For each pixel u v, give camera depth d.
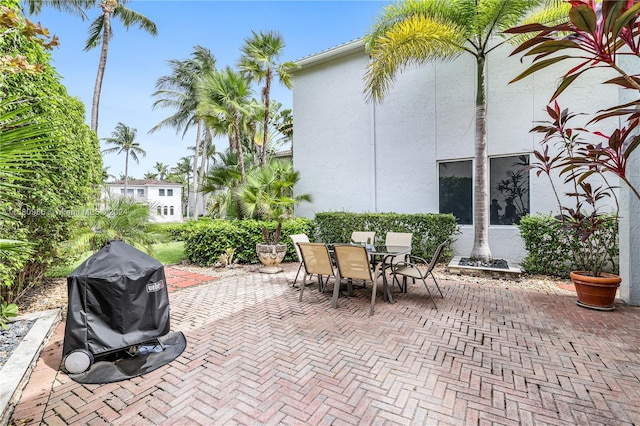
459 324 3.87
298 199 9.20
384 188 9.02
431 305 4.63
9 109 3.60
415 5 6.04
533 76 6.98
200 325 3.98
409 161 8.60
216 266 7.83
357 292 5.46
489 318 4.06
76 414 2.27
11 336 3.42
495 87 7.38
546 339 3.41
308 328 3.81
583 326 3.76
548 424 2.11
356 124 9.48
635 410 2.23
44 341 3.39
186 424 2.15
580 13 1.34
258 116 10.30
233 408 2.31
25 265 4.55
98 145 7.13
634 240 4.49
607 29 1.37
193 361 3.02
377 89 6.73
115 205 5.22
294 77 10.70
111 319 2.93
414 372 2.77
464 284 5.84
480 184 6.60
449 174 8.16
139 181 40.69
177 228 11.52
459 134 7.88
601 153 2.68
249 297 5.22
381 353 3.13
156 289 3.19
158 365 2.94
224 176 9.48
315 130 10.28
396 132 8.78
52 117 4.29
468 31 6.08
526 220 6.29
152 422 2.17
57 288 5.78
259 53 9.52
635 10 1.25
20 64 2.73
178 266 8.09
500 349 3.20
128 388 2.59
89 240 4.87
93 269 2.96
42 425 2.15
